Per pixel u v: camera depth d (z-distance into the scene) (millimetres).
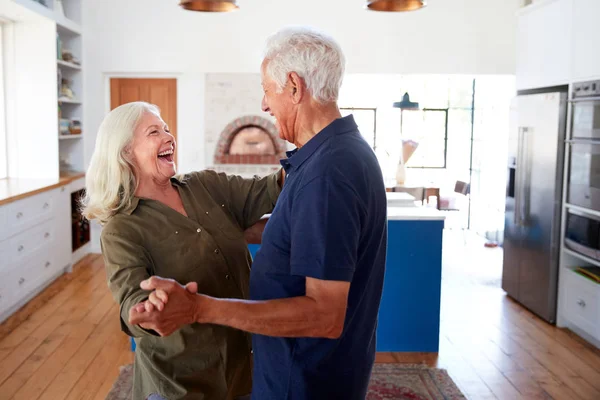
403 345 4074
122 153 1638
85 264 6344
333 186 1354
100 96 6695
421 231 4004
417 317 4059
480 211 8633
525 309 5020
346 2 6723
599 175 3998
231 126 6789
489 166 8320
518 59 5348
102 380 3510
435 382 3553
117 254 1576
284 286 1470
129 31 6625
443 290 5586
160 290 1269
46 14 5637
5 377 3535
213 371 1727
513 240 5242
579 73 4305
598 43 4055
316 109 1470
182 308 1293
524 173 5008
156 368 1674
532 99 4875
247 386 1868
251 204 1923
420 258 4020
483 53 6809
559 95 4457
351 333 1525
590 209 4125
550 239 4582
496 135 8023
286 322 1343
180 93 6750
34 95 5961
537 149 4785
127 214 1641
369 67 6812
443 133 9703
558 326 4574
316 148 1439
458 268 6477
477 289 5637
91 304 4969
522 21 5258
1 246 4430
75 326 4434
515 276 5215
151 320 1263
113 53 6641
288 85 1462
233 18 6676
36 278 5133
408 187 7863
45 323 4496
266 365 1549
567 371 3746
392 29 6762
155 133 1678
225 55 6707
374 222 1465
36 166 6027
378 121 9766
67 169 6699
